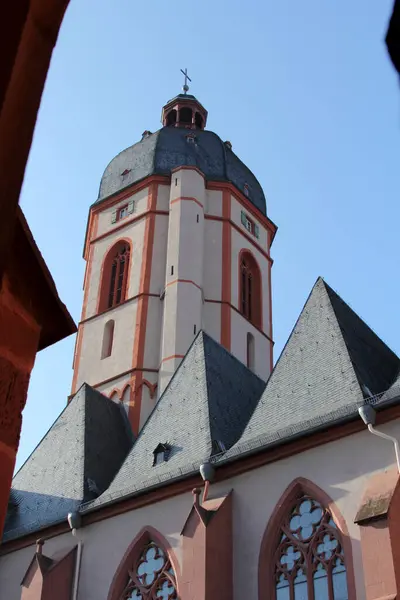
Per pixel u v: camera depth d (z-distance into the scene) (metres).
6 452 7.98
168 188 50.12
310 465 22.69
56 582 26.48
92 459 32.91
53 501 30.97
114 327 45.44
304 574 21.33
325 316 27.95
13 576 29.31
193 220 47.88
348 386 24.20
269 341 48.38
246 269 50.12
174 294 44.56
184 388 31.22
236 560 22.95
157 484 25.95
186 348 42.66
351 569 20.17
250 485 23.92
